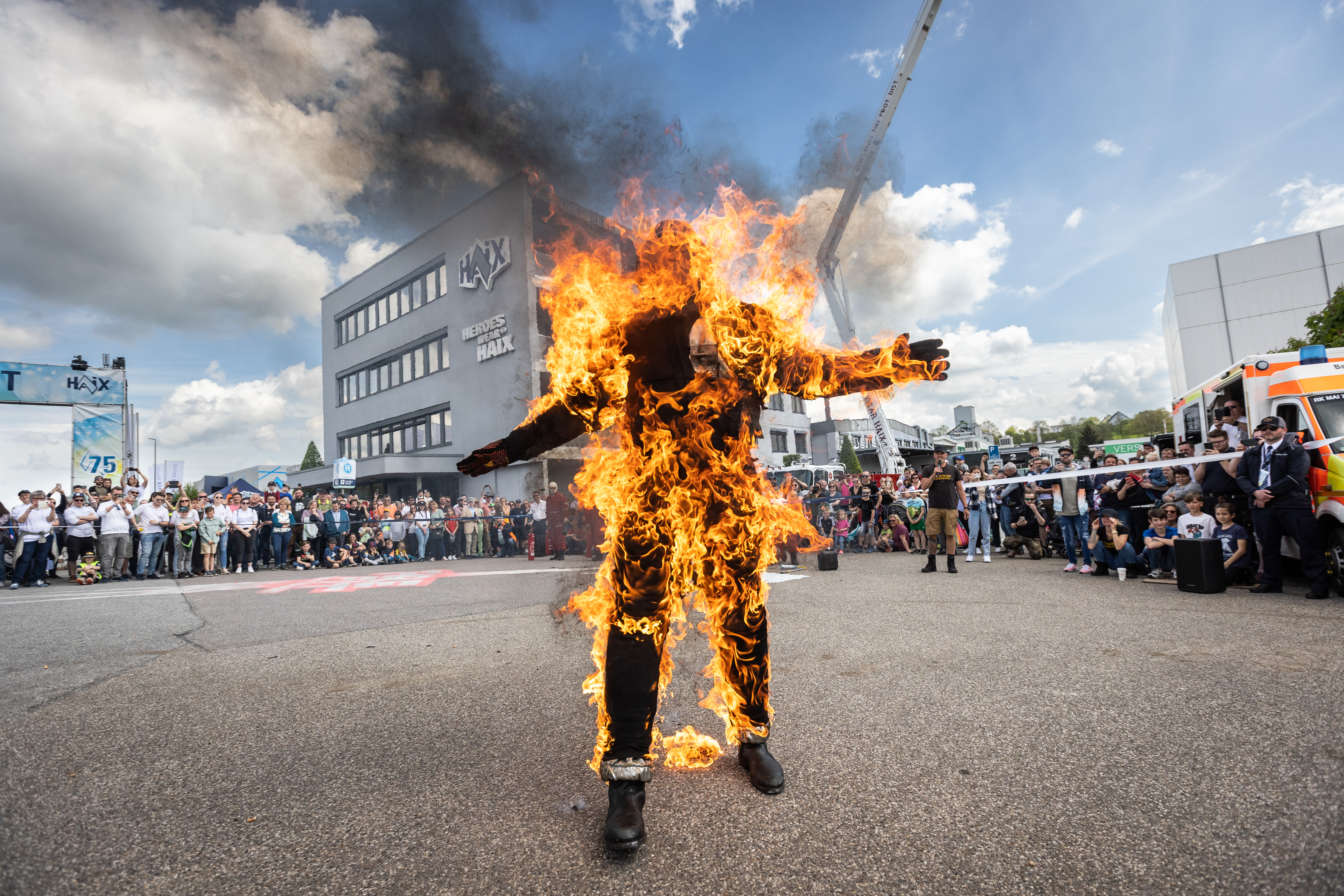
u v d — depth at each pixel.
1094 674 3.44
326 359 33.38
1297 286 29.84
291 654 4.49
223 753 2.62
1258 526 6.51
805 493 13.87
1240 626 4.67
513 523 16.72
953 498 8.93
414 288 27.33
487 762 2.47
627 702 1.94
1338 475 6.10
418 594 7.89
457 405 24.95
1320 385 6.88
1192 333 31.83
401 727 2.89
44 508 11.31
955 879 1.62
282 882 1.68
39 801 2.19
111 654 4.59
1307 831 1.78
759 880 1.64
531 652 4.32
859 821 1.94
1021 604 5.95
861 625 4.99
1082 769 2.24
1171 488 8.28
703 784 2.24
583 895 1.60
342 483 19.55
